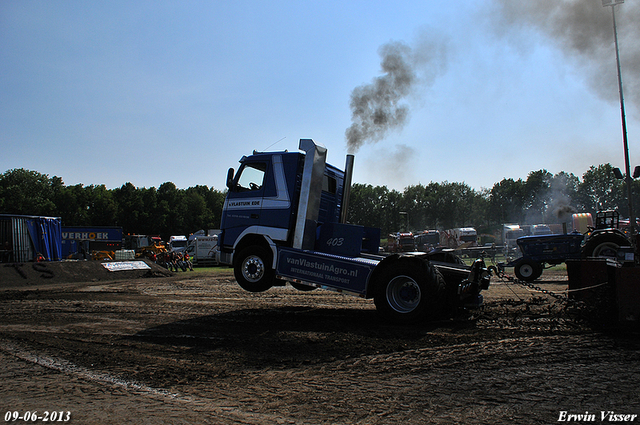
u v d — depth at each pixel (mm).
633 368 4371
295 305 9656
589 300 6867
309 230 8156
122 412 3467
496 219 106062
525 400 3592
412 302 6895
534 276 15961
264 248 8492
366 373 4414
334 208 9453
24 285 17125
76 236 44781
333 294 12070
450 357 4906
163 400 3736
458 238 47375
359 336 6059
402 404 3557
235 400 3717
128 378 4367
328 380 4215
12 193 100500
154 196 105438
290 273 7973
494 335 5918
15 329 7047
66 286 16219
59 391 3992
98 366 4805
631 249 6863
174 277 20922
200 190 126938
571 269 7922
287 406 3561
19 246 22125
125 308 9266
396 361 4809
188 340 6043
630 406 3430
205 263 39625
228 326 7051
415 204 104875
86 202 104812
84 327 7133
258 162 8883
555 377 4152
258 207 8695
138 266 22406
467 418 3258
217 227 114812
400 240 47375
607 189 101375
